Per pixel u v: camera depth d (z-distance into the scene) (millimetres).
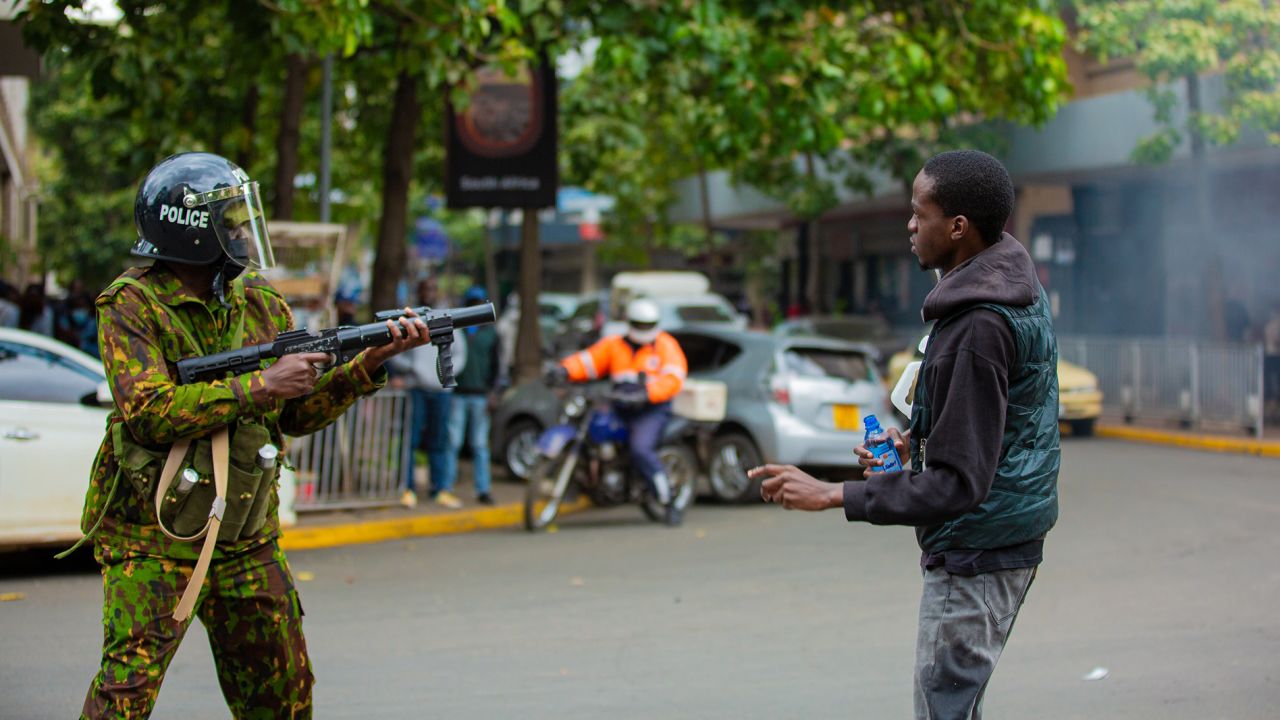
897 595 8133
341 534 10742
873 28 12133
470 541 10781
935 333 3277
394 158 13055
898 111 12305
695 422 11883
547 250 56000
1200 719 5379
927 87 12148
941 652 3289
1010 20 12016
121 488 3463
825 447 12828
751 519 11828
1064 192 25719
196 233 3484
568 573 9117
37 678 6082
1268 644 6652
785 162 25250
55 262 28562
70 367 9000
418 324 3564
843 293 33938
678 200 33375
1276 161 20875
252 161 14578
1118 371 19500
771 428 12766
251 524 3535
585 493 11430
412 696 5848
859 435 13023
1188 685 5891
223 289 3594
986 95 12734
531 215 17391
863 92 12078
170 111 12320
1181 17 17828
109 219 28719
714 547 10195
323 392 3686
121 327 3422
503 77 13570
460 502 12297
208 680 6184
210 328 3604
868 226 32688
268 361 3502
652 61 11453
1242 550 9453
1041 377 3234
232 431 3477
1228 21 17625
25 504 8602
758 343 13250
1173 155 20016
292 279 12242
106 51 10648
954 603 3281
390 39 12016
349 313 12430
